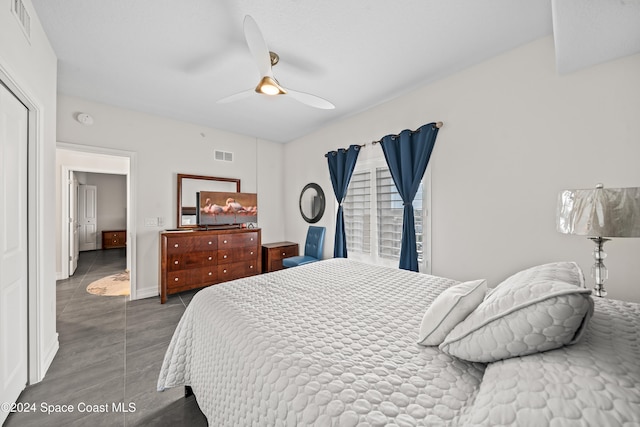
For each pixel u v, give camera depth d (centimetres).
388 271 222
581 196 139
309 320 126
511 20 184
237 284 184
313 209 438
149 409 155
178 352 156
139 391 170
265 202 487
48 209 200
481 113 237
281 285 182
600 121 180
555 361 67
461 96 251
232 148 442
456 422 66
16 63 146
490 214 233
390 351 99
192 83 276
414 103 290
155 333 249
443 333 99
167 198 377
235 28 195
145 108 342
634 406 51
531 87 209
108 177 752
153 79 268
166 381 154
